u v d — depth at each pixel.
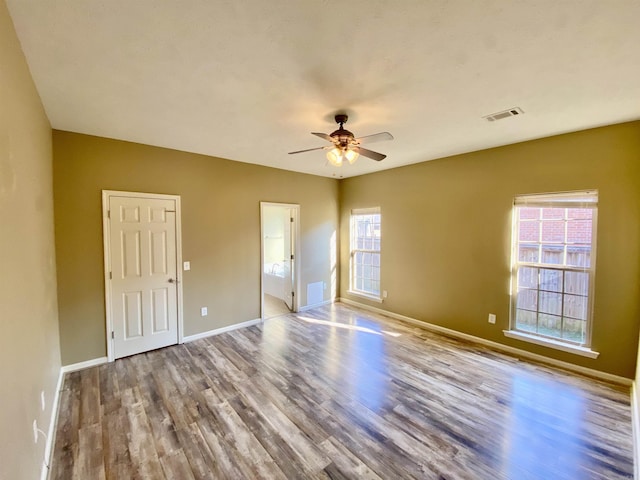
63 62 1.85
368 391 2.78
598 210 2.99
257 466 1.92
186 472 1.86
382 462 1.95
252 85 2.15
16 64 1.56
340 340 4.02
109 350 3.36
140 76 2.03
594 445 2.11
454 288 4.18
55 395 2.56
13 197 1.47
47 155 2.67
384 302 5.16
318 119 2.80
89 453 2.02
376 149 3.84
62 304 3.09
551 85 2.14
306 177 5.35
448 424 2.32
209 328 4.18
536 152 3.38
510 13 1.43
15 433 1.35
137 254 3.55
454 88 2.19
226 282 4.34
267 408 2.52
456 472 1.88
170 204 3.78
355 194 5.64
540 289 3.44
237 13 1.43
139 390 2.79
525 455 2.02
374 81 2.10
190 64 1.89
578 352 3.12
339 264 6.03
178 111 2.61
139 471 1.87
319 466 1.92
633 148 2.80
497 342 3.76
